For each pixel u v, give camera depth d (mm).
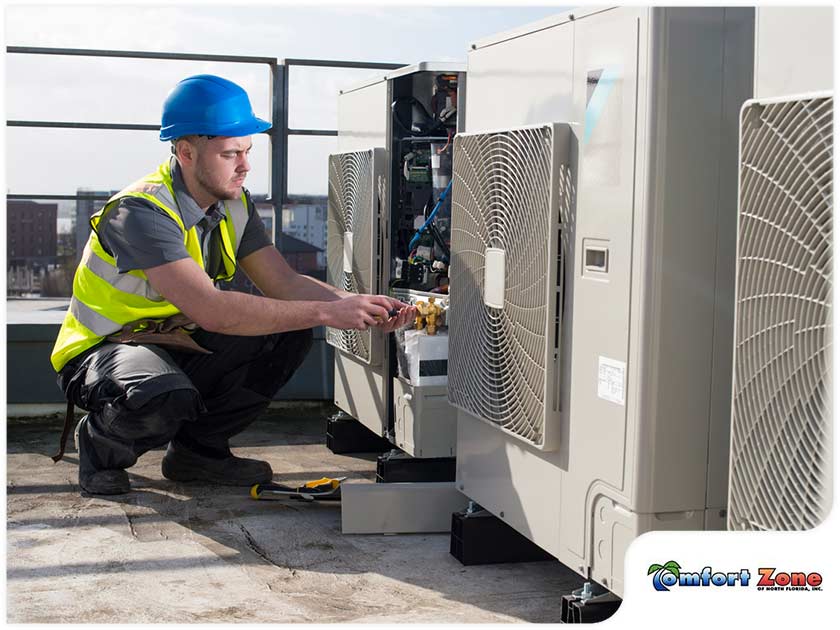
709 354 2156
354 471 4012
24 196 5387
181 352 3715
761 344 1779
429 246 3748
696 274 2135
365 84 4074
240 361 3699
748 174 1808
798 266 1688
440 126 3775
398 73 3650
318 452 4363
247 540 3104
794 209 1696
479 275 2879
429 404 3506
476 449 2982
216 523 3270
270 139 5336
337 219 4297
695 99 2105
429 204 3852
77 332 3590
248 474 3758
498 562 2930
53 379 4898
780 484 1745
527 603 2598
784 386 1725
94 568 2824
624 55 2178
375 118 3936
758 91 1833
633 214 2145
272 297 3748
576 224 2381
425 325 3541
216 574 2789
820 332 1639
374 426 3955
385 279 3824
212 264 3641
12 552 2955
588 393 2338
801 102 1683
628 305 2166
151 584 2701
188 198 3420
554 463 2506
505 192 2691
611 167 2229
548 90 2533
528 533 2645
